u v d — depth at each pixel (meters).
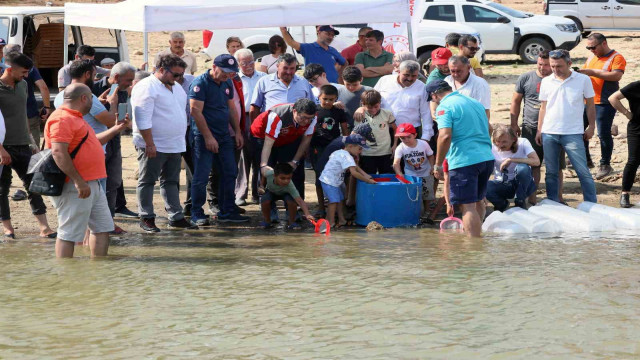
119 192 11.66
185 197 13.07
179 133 10.54
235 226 11.16
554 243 9.59
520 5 43.31
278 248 9.48
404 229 10.86
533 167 11.80
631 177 11.82
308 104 10.74
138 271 8.23
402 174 11.59
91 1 38.44
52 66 18.39
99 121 9.54
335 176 10.96
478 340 5.93
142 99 10.07
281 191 10.84
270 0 11.98
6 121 9.98
